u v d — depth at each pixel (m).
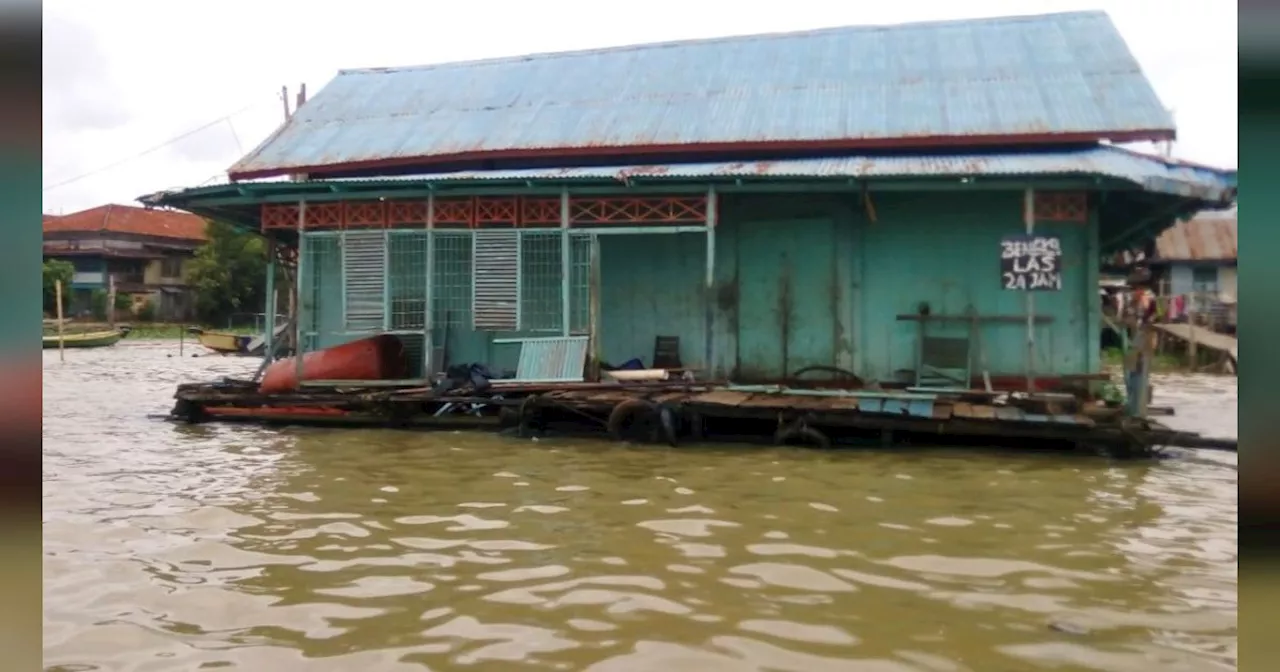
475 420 11.90
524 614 5.03
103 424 13.11
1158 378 22.59
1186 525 6.91
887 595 5.33
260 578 5.71
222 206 14.79
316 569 5.88
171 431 12.33
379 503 7.72
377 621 4.95
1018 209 12.77
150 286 45.88
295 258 17.17
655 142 14.20
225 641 4.69
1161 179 10.70
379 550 6.31
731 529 6.77
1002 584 5.54
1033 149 12.98
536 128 15.46
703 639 4.66
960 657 4.44
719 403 10.54
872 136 13.34
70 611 5.13
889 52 15.95
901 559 6.03
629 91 16.30
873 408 10.27
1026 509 7.40
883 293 13.36
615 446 10.55
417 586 5.52
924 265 13.19
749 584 5.52
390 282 13.66
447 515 7.28
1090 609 5.11
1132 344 11.62
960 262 13.03
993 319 12.76
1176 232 30.67
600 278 14.48
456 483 8.52
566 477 8.75
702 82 16.14
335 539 6.60
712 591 5.39
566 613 5.04
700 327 14.12
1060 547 6.32
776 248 13.84
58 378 21.95
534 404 11.19
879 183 11.77
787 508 7.43
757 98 15.20
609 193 12.69
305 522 7.10
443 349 13.97
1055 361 12.52
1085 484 8.38
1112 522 7.00
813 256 13.67
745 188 12.27
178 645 4.64
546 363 12.47
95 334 36.94
